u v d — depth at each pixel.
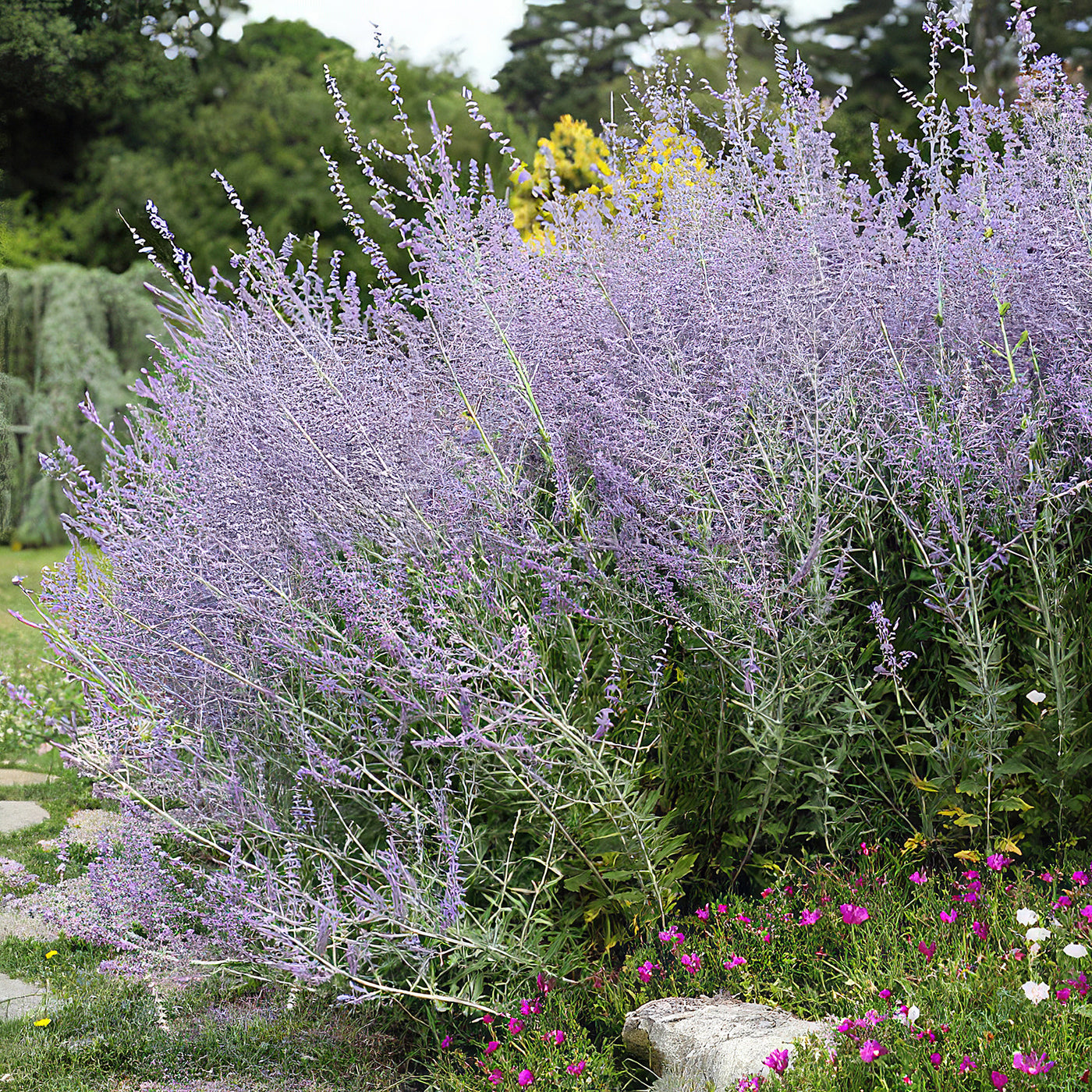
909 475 3.37
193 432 3.98
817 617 3.16
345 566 3.45
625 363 3.50
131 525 3.71
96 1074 3.26
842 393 3.48
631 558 3.30
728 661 3.16
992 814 3.23
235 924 2.98
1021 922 2.61
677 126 4.31
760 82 3.89
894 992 2.59
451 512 3.21
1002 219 3.37
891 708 3.48
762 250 3.74
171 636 3.40
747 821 3.39
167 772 3.37
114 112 25.78
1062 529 3.45
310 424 3.28
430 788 3.25
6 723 6.90
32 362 16.48
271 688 3.38
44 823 5.58
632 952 3.27
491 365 3.41
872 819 3.41
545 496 3.76
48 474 3.81
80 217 24.25
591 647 3.40
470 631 3.20
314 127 21.77
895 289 3.63
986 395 3.41
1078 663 3.29
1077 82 3.60
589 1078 2.65
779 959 2.91
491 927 3.07
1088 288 3.26
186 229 22.42
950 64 18.61
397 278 3.72
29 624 3.50
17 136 25.88
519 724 2.99
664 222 4.00
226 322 3.76
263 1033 3.40
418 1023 3.21
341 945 3.06
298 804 3.31
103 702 3.39
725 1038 2.59
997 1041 2.21
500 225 3.62
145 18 27.31
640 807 3.06
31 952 4.20
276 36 26.80
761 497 3.36
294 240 3.98
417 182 3.46
